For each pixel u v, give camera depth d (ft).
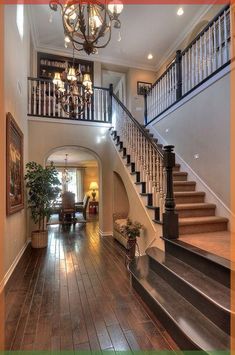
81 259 12.40
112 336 6.01
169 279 7.72
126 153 15.38
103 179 19.12
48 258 12.60
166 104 16.85
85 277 9.94
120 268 11.00
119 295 8.26
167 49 22.25
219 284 6.28
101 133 19.39
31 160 17.13
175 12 17.30
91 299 7.99
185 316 5.90
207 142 12.05
